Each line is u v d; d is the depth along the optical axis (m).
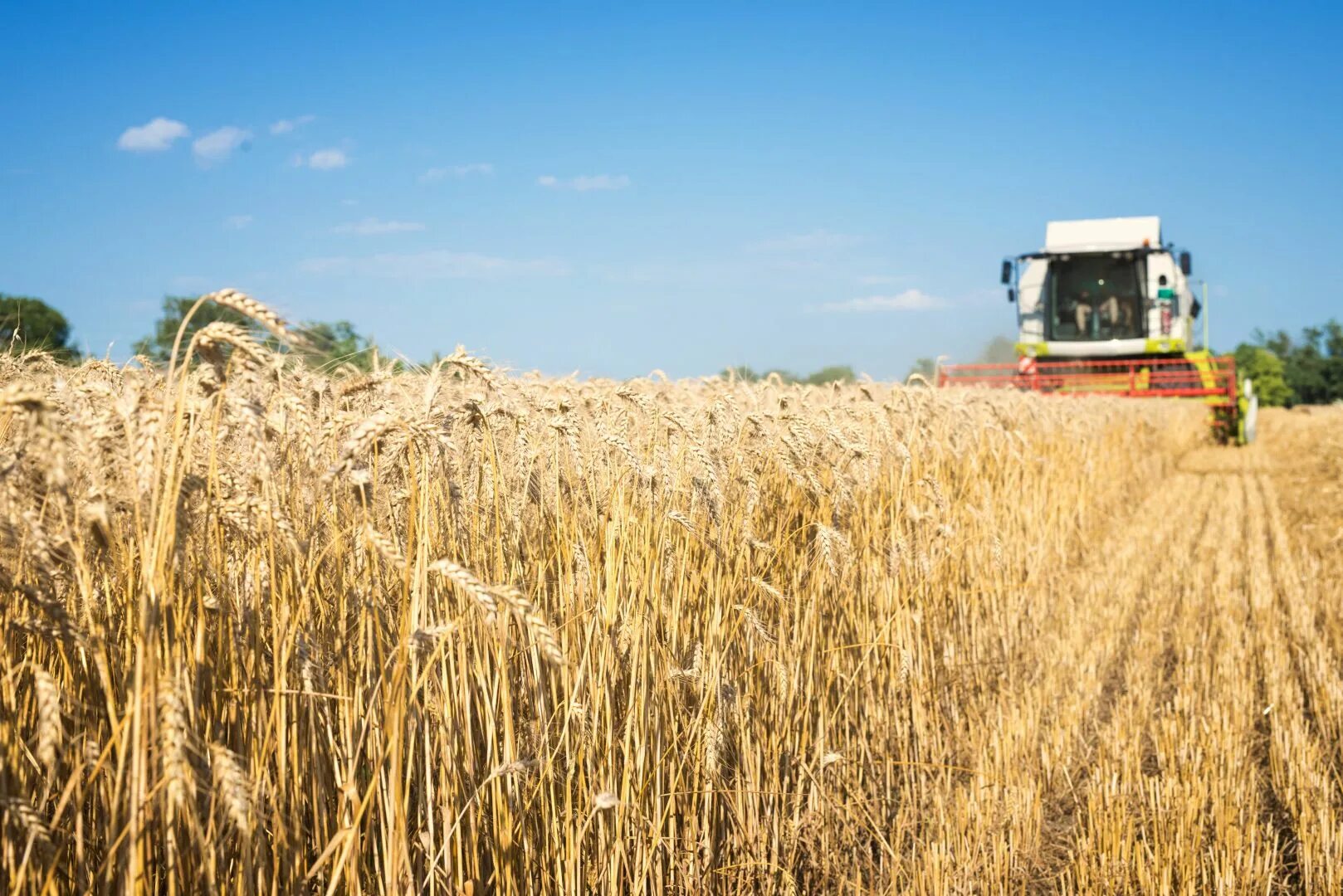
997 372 24.52
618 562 3.62
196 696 2.29
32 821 2.03
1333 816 4.93
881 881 4.41
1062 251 25.38
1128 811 5.22
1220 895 4.33
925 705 6.04
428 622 2.77
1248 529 14.14
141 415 2.05
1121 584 10.17
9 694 2.20
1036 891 4.61
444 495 3.00
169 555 1.98
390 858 2.44
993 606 7.47
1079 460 12.23
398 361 3.19
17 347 3.52
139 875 2.06
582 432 3.89
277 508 2.40
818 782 4.71
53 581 2.19
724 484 4.34
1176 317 25.88
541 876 3.22
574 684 3.42
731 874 4.09
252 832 2.32
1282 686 6.95
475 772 3.04
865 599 5.61
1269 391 99.81
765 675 4.52
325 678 2.66
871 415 6.16
